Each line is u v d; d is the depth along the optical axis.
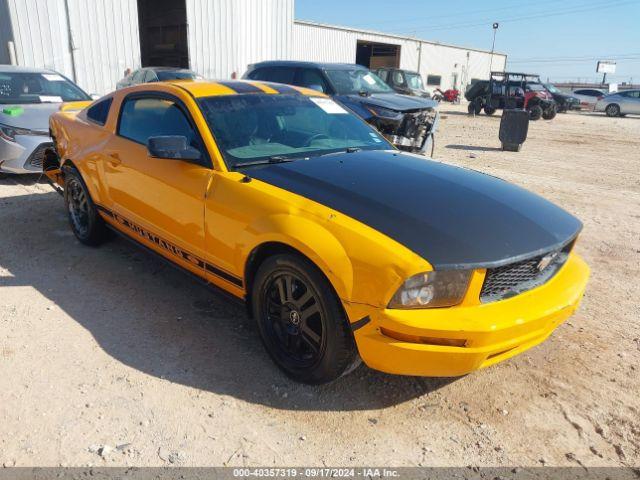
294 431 2.74
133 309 3.92
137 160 4.02
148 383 3.07
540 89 24.03
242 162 3.48
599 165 10.98
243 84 4.26
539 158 11.68
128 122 4.34
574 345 3.65
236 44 19.66
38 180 7.58
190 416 2.81
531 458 2.61
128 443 2.60
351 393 3.06
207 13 18.61
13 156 7.04
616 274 4.94
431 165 3.76
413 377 3.24
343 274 2.62
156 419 2.78
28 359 3.25
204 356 3.37
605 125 21.77
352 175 3.29
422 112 9.21
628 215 7.00
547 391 3.14
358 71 10.23
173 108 3.90
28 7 14.90
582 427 2.84
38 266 4.63
